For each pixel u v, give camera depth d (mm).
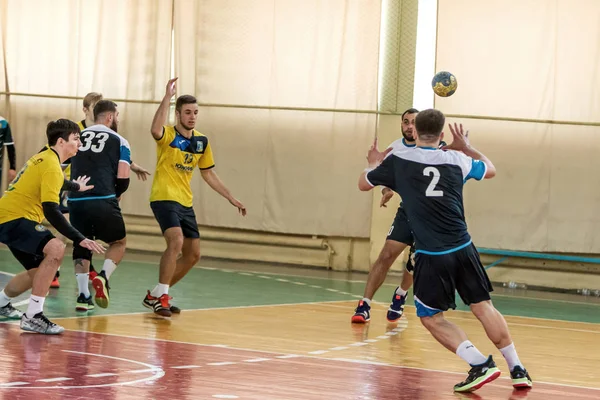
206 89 22891
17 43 24281
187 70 23062
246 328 11086
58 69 24047
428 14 21891
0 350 8188
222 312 12711
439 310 7723
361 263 22359
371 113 21891
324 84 22141
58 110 24094
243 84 22625
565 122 20906
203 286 16469
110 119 12125
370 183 8062
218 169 22781
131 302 13102
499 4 21125
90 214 11555
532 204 21031
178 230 11875
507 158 21125
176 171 12086
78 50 23906
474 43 21234
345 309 14117
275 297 15430
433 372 8508
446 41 21359
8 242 9602
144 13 23359
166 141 11969
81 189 10109
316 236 22625
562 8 20891
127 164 11867
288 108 22328
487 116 21172
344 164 22031
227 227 22938
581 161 20844
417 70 21922
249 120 22594
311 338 10531
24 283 10328
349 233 22031
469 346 7570
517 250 21094
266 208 22484
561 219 20953
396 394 7191
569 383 8328
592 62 20781
